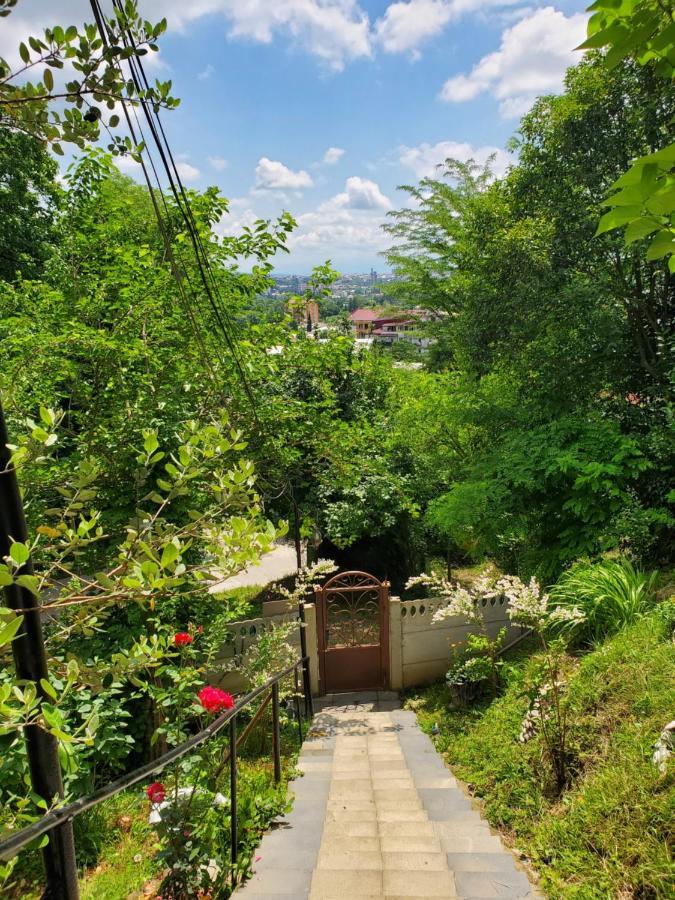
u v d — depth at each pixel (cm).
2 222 1039
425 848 312
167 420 512
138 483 234
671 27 112
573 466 670
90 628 218
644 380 810
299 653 716
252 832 331
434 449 1043
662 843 248
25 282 655
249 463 237
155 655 206
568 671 467
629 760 310
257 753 522
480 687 598
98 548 488
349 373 1097
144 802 392
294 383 973
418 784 424
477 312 866
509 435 792
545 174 834
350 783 426
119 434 501
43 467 451
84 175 679
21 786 278
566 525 731
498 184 980
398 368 1416
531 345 798
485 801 379
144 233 771
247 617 862
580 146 799
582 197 809
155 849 345
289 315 693
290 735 584
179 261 582
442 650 745
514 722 469
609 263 821
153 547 208
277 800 370
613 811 283
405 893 259
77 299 609
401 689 735
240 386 606
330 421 725
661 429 680
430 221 1770
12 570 152
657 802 267
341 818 359
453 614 605
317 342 706
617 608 523
